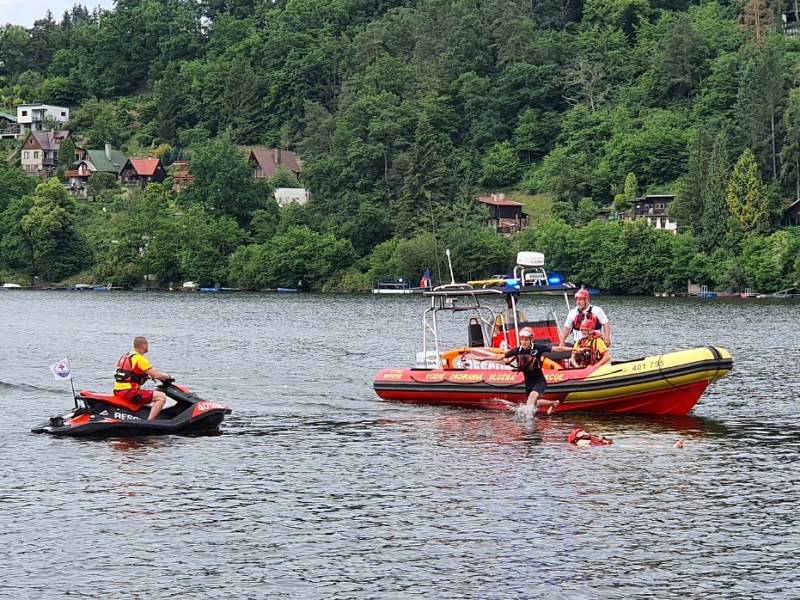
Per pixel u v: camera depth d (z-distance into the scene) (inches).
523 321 1215.6
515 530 705.0
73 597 596.4
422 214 6058.1
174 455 938.7
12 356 1921.8
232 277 5895.7
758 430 1047.6
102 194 7815.0
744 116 5935.0
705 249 5172.2
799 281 4795.8
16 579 622.2
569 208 6254.9
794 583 610.9
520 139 7377.0
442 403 1226.6
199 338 2367.1
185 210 6619.1
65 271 6250.0
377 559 652.7
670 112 7224.4
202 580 620.7
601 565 639.8
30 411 1201.4
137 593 602.2
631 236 5098.4
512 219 6318.9
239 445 984.3
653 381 1085.8
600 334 1147.9
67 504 772.6
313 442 999.0
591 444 974.4
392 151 6860.2
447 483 827.4
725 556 653.9
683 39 7475.4
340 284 5689.0
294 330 2635.3
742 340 2249.0
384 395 1266.0
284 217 6387.8
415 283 5546.3
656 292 5103.3
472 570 633.0
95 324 2925.7
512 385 1162.6
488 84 7775.6
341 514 744.3
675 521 722.2
